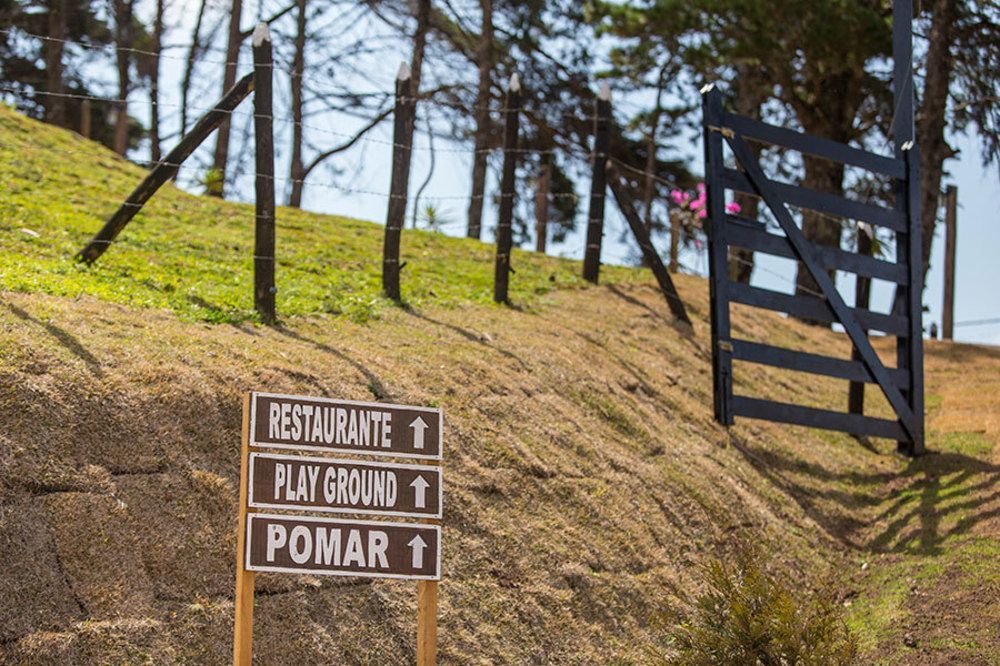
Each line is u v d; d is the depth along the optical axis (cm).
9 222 1333
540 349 1323
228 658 746
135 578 757
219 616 764
